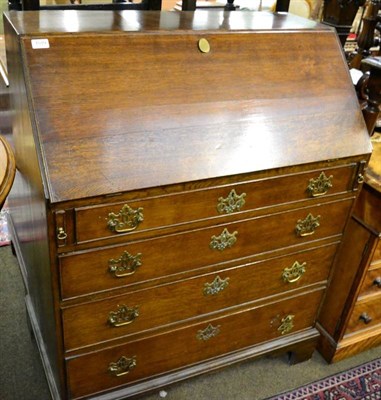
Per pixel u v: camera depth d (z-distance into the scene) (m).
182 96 1.05
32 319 1.48
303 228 1.28
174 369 1.36
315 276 1.43
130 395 1.29
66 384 1.19
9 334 1.62
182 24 1.17
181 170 1.00
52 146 0.92
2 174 0.87
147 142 0.99
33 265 1.30
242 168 1.06
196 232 1.11
